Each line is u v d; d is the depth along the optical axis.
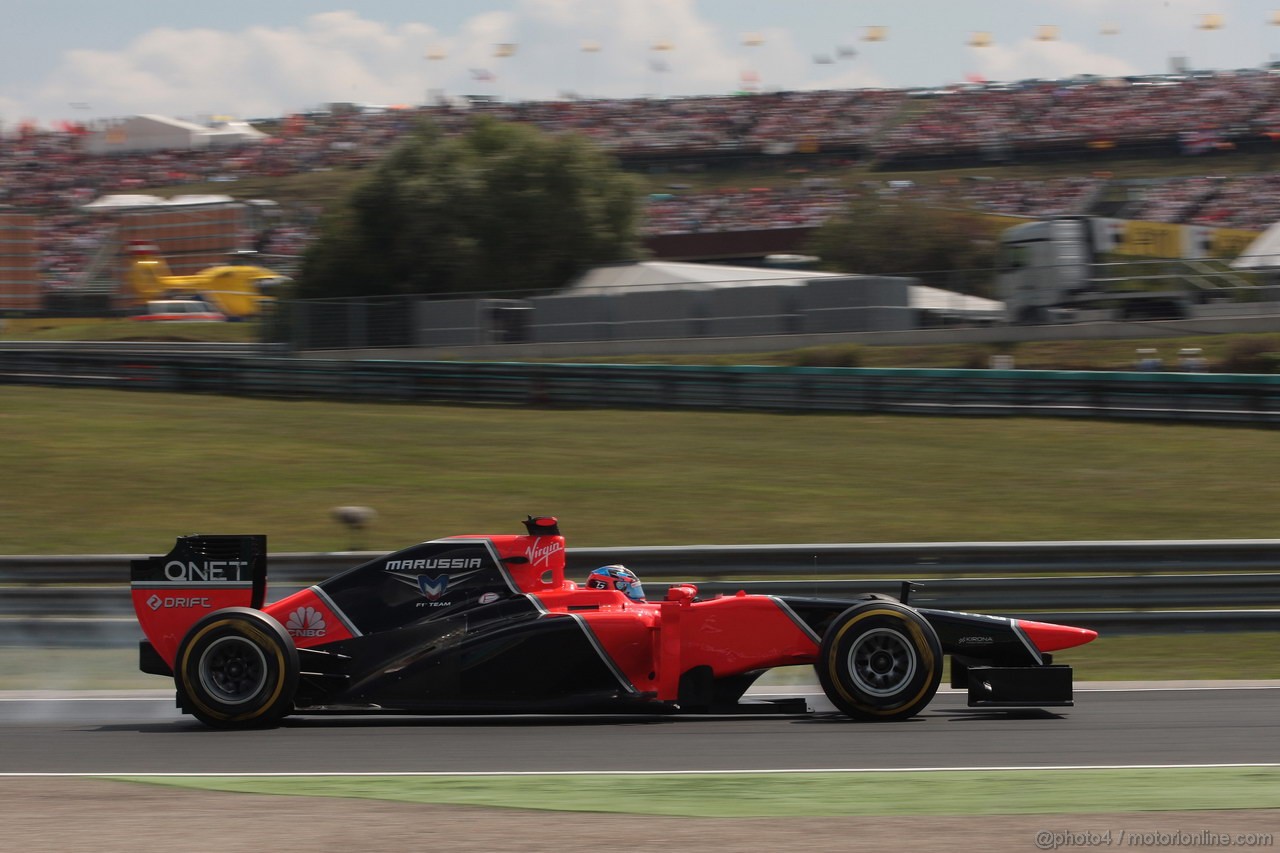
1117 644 34.88
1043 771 18.84
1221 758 19.98
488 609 24.30
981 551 34.94
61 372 93.38
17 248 164.50
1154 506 51.47
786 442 67.00
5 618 36.38
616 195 146.75
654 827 15.02
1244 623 34.38
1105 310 99.50
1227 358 85.69
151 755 21.11
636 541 46.50
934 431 69.44
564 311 108.06
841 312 102.62
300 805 16.52
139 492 55.53
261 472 59.62
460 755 20.66
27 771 19.94
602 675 23.64
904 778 18.31
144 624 24.89
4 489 56.09
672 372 79.81
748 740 21.73
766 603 23.81
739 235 191.00
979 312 104.19
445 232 136.88
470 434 70.94
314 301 110.31
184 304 164.50
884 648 23.45
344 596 24.69
